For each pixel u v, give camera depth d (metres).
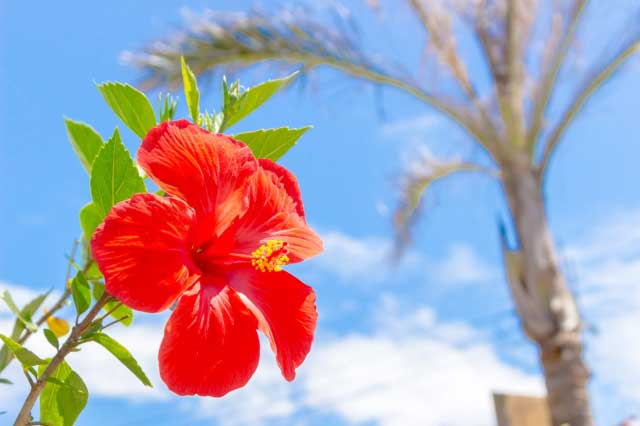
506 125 2.71
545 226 2.54
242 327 0.51
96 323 0.47
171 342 0.49
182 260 0.49
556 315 2.39
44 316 0.52
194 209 0.51
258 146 0.55
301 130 0.55
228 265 0.53
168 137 0.51
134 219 0.48
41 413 0.49
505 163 2.68
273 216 0.55
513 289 2.48
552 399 2.33
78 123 0.55
